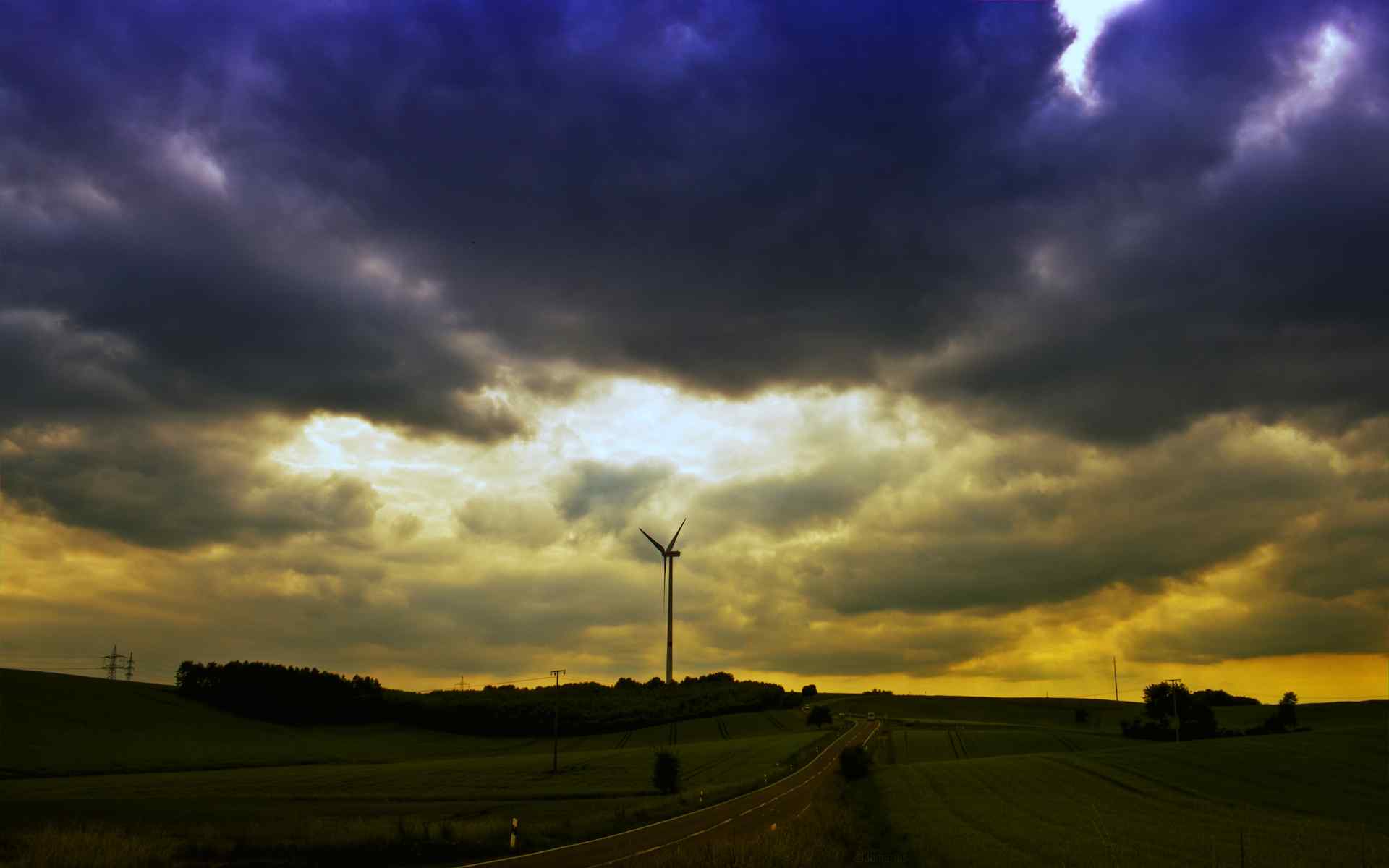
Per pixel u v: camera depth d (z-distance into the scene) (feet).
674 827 180.14
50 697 556.51
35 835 145.38
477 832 158.51
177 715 593.01
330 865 131.03
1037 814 188.96
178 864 127.85
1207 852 137.90
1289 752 280.72
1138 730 501.97
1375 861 128.47
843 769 307.17
